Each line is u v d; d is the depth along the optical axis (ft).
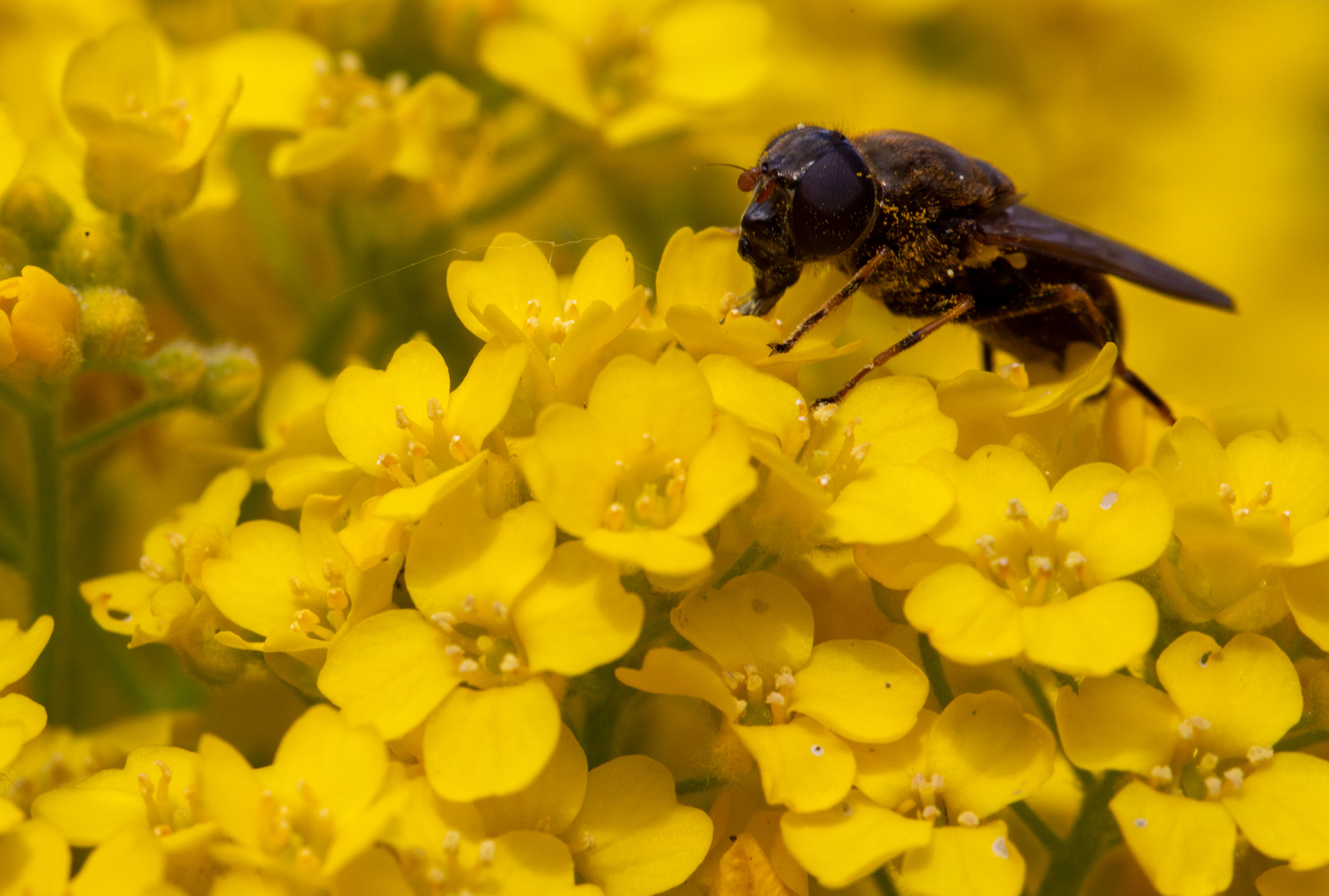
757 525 0.40
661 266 0.42
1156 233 0.63
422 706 0.39
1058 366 0.46
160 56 0.46
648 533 0.39
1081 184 0.58
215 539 0.41
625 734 0.41
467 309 0.41
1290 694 0.39
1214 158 0.63
